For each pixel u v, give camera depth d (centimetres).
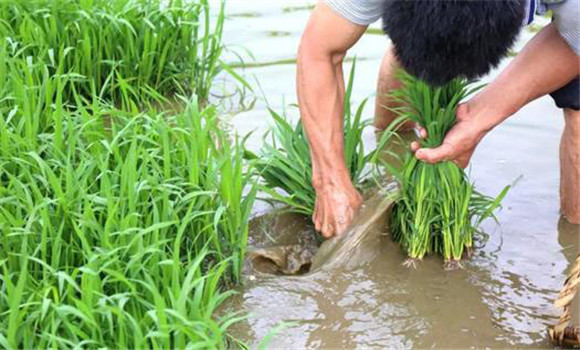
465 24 239
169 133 303
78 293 261
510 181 319
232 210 281
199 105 358
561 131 340
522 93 275
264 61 377
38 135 289
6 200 266
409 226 288
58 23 352
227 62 377
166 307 255
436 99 278
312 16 281
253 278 282
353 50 381
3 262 252
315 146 288
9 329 240
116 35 357
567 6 264
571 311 269
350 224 288
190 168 279
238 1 417
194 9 384
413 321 270
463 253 289
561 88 286
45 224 259
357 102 354
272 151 303
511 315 271
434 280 282
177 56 368
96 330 246
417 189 283
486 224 302
